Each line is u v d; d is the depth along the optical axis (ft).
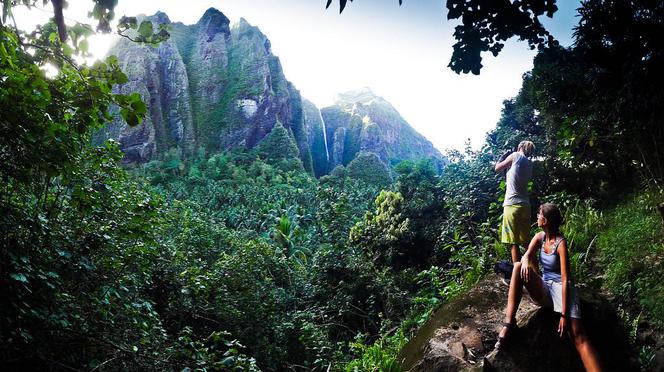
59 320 13.64
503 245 21.54
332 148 559.38
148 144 341.82
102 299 16.58
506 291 14.29
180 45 450.30
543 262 10.93
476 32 9.37
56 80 9.76
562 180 31.89
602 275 17.44
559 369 10.47
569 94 25.93
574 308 10.03
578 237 20.52
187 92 402.72
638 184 23.52
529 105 45.68
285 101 449.06
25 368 13.16
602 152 26.48
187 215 56.34
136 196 19.65
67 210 16.63
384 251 58.59
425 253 57.11
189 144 376.07
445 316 14.05
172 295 34.19
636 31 13.25
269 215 171.94
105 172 17.54
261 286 45.03
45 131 10.08
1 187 12.38
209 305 36.63
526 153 15.37
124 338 17.25
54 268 14.71
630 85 15.98
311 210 192.54
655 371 11.55
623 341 12.09
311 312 48.65
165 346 18.99
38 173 12.03
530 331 10.85
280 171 334.24
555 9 8.86
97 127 10.27
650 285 14.33
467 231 39.04
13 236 12.75
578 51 15.94
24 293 12.51
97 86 9.21
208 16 470.39
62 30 9.29
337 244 58.03
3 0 9.33
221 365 16.87
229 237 61.16
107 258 17.42
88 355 15.51
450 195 50.55
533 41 9.28
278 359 40.98
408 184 73.00
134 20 10.15
